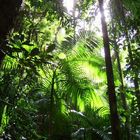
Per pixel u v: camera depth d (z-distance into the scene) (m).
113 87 4.85
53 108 7.87
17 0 2.57
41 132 7.83
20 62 2.32
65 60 7.84
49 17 6.59
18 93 3.96
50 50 2.42
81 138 9.16
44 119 8.16
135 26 5.69
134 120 5.11
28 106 4.19
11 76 3.83
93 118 9.52
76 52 8.05
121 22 5.90
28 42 2.33
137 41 5.57
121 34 5.87
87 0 7.07
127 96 6.19
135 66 5.02
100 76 8.73
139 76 5.09
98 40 8.11
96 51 8.30
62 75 7.99
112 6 6.02
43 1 6.08
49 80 7.75
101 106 8.99
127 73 5.12
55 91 8.22
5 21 2.42
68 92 8.43
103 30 5.25
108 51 5.09
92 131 9.35
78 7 7.09
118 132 4.54
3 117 3.39
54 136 8.40
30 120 3.34
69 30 7.25
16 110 3.29
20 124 3.26
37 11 6.40
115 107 4.70
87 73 8.61
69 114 8.84
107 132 9.41
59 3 6.37
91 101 8.83
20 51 2.29
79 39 8.02
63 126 8.47
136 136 6.48
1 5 2.43
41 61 2.36
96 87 8.78
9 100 3.56
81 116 9.17
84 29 7.93
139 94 5.20
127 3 5.61
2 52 2.35
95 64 8.47
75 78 8.21
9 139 3.34
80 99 8.67
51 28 7.94
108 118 9.39
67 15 6.83
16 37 2.33
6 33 2.41
